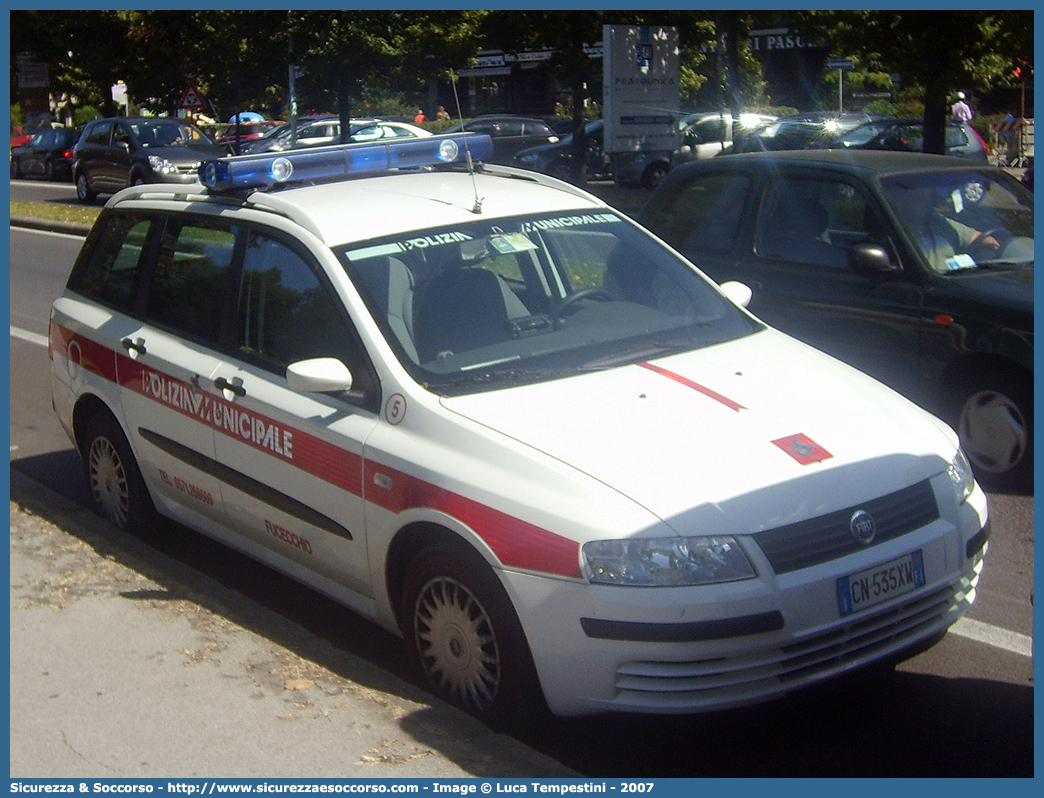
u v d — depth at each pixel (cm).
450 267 487
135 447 589
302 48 2369
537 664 381
